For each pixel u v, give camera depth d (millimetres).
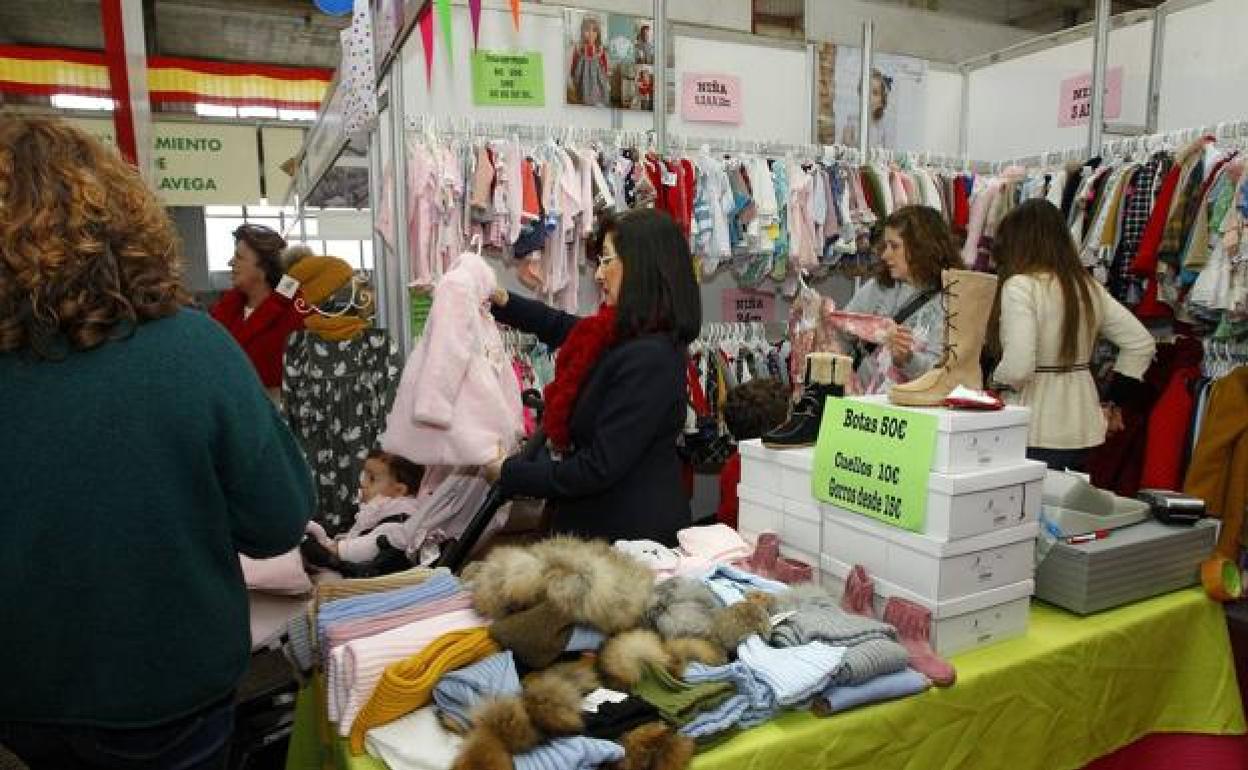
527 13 3164
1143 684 1475
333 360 2549
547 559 1165
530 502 2189
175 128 6703
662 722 996
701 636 1143
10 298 781
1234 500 2621
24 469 799
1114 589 1459
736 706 1060
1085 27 3701
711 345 3328
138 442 826
